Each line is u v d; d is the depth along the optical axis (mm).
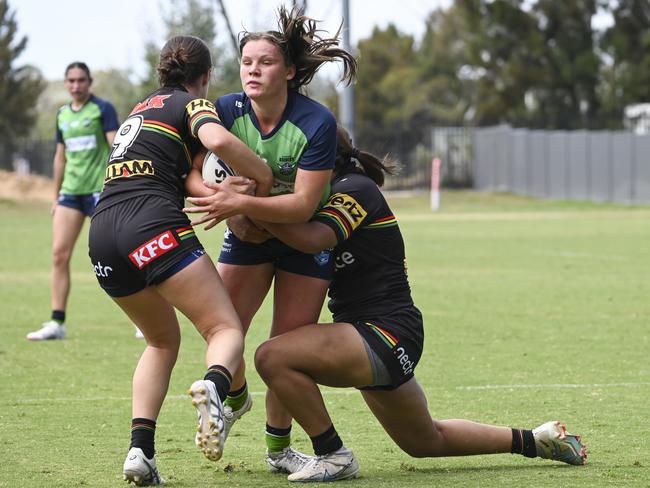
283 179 18047
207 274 17453
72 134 36000
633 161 135375
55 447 21031
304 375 18109
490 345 34656
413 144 168000
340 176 19016
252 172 17469
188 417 24234
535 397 26141
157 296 18000
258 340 36406
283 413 18938
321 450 18359
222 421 16156
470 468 19250
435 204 133375
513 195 153875
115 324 40656
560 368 30391
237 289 19359
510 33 194625
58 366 31344
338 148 19047
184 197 18328
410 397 18609
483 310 43406
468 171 167875
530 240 82875
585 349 33781
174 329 18469
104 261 17672
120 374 30031
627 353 32969
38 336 36562
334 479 18281
